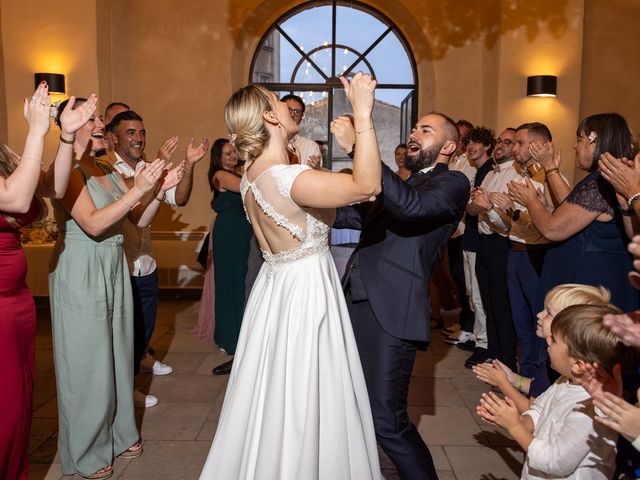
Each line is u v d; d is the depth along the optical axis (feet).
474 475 9.11
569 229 8.44
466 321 16.33
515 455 9.79
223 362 14.69
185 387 12.91
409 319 7.18
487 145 15.64
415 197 6.75
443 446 10.11
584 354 5.56
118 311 9.10
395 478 8.46
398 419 7.32
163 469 9.23
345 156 25.45
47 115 6.95
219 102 24.08
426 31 24.32
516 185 9.09
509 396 6.83
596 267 8.37
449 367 14.43
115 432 9.42
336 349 6.42
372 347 7.39
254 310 6.88
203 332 16.93
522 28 22.38
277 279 6.50
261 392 6.36
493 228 12.97
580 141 8.71
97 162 9.78
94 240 8.69
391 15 24.64
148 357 13.88
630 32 23.84
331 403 6.30
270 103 6.35
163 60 23.95
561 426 5.72
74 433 8.75
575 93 22.53
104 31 22.81
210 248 16.80
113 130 12.01
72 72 22.30
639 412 4.46
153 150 24.18
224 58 24.02
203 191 24.04
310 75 25.23
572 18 22.30
